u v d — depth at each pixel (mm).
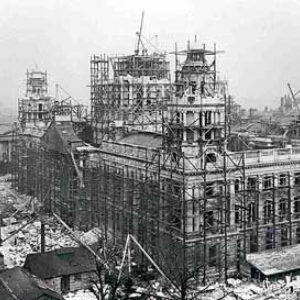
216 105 92000
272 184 97250
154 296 75375
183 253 83688
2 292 73375
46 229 118125
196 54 95625
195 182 87812
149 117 141625
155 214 94625
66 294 83250
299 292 82250
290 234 98062
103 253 93125
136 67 150500
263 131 165125
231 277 91438
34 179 148250
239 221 94625
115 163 111188
